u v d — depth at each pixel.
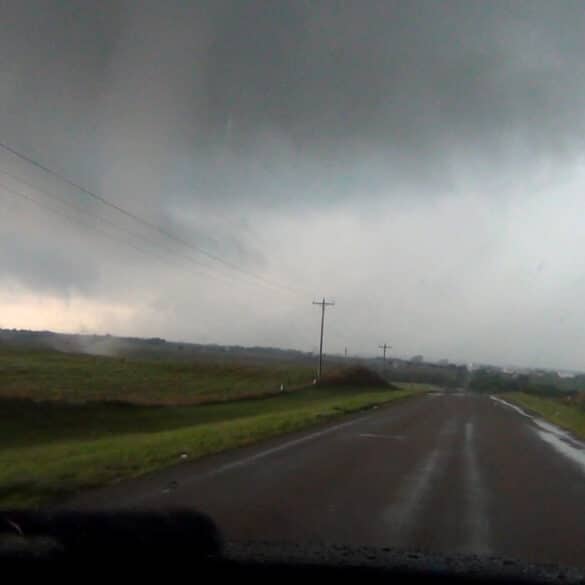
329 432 30.02
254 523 11.42
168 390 59.00
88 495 13.50
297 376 88.88
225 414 41.03
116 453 19.73
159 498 13.34
